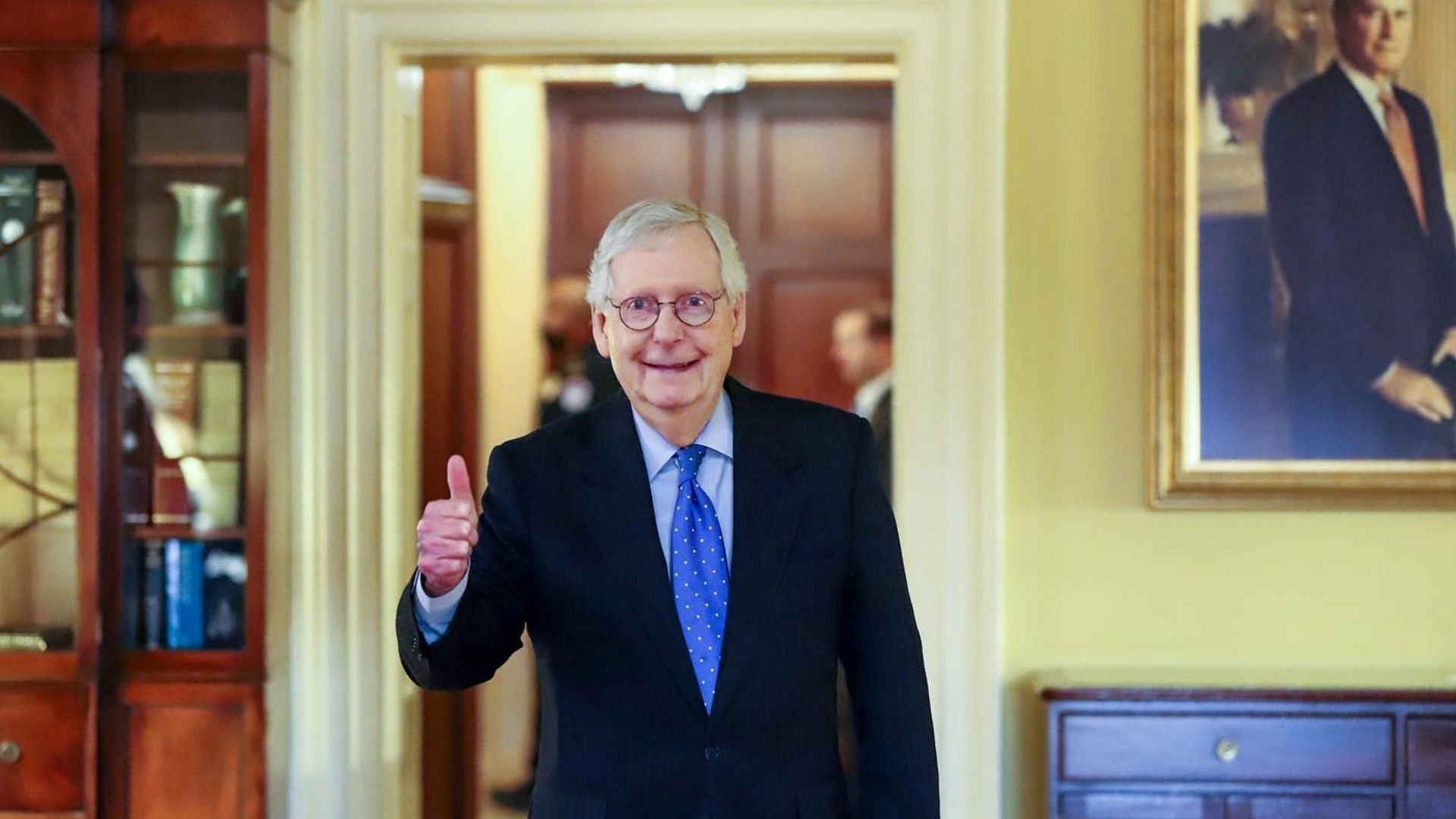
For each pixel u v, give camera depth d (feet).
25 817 14.08
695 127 27.40
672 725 9.31
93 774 14.03
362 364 15.53
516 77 25.63
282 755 14.93
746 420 9.96
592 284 9.85
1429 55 15.02
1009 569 15.35
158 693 14.30
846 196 27.50
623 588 9.44
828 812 9.45
